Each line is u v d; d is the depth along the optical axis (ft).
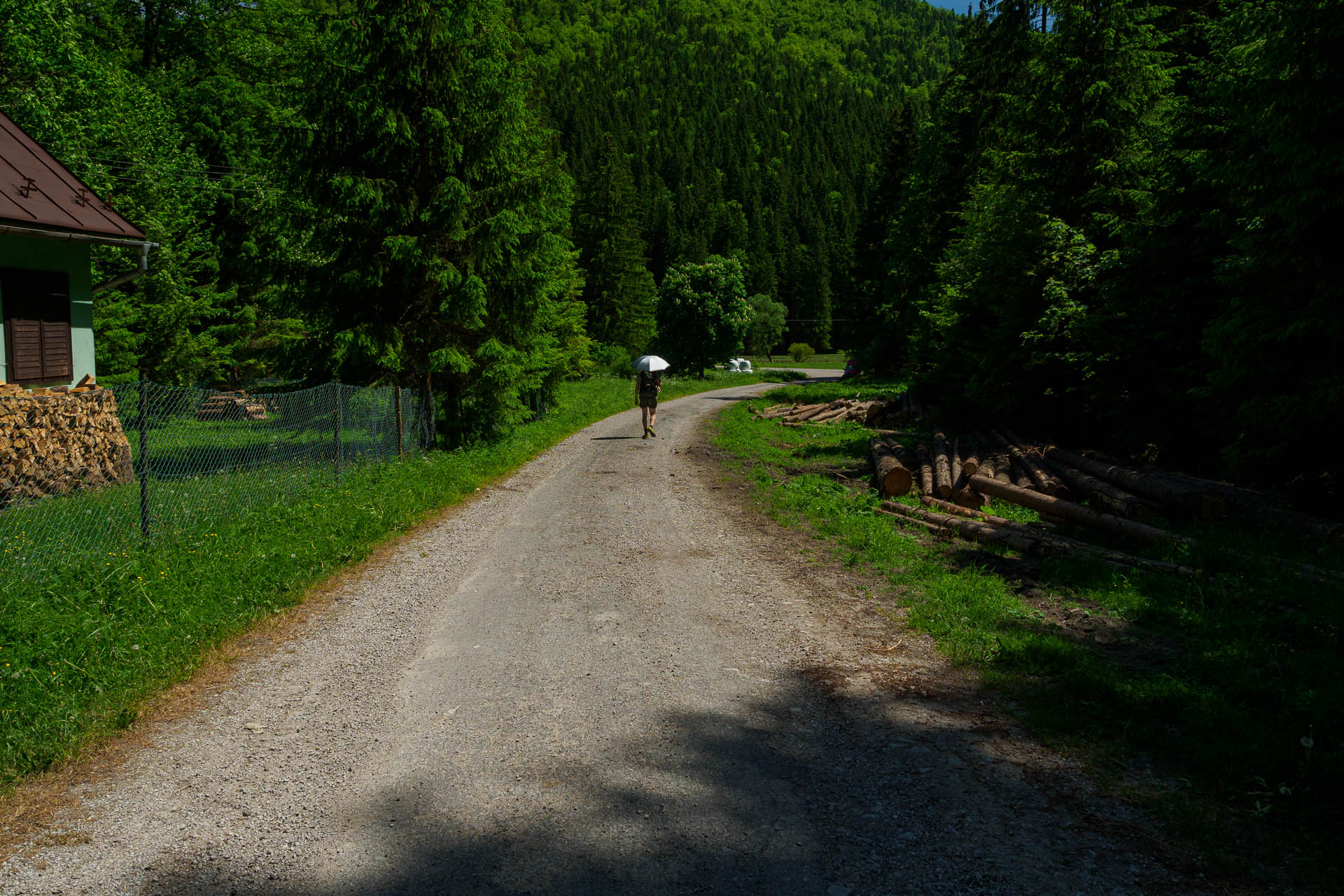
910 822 12.01
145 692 16.07
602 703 16.35
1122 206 51.93
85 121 65.51
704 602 23.21
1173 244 41.32
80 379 45.21
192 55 96.63
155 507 27.91
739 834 11.68
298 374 48.67
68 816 12.03
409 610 22.21
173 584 21.07
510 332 53.57
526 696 16.65
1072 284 47.70
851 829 11.84
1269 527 27.53
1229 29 36.65
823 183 489.67
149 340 74.74
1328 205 27.40
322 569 24.82
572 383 134.72
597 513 35.96
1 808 12.23
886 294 140.05
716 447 61.98
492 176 50.01
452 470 42.29
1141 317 42.19
